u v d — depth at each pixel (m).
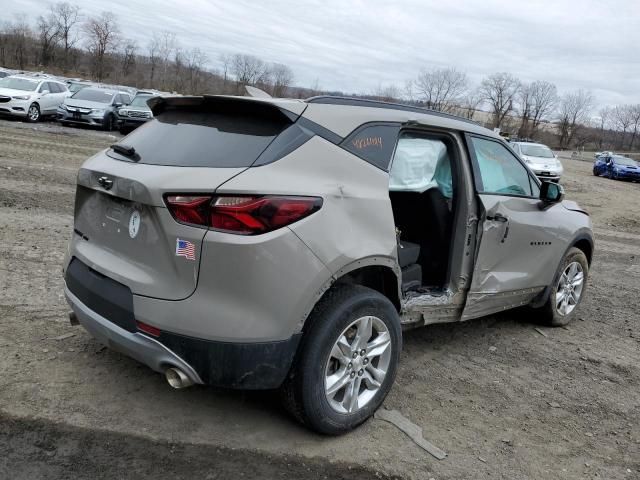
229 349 2.66
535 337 5.08
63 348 3.80
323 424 3.01
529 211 4.60
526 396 3.92
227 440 3.00
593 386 4.20
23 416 3.00
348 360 3.09
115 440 2.91
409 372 4.07
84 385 3.38
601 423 3.66
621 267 8.68
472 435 3.34
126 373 3.56
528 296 4.87
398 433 3.26
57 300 4.60
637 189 26.20
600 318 5.86
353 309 3.00
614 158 32.59
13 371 3.44
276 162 2.83
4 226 6.55
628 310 6.25
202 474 2.73
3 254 5.55
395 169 3.86
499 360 4.48
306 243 2.78
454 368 4.24
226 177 2.69
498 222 4.15
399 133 3.50
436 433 3.31
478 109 98.81
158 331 2.73
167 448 2.89
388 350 3.29
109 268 2.99
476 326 5.21
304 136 2.98
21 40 75.81
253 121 3.06
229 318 2.65
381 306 3.18
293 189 2.78
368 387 3.27
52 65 77.56
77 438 2.89
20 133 16.50
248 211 2.64
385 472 2.90
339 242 2.92
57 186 9.37
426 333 4.89
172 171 2.80
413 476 2.89
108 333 2.96
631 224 14.38
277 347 2.75
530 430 3.48
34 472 2.62
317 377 2.92
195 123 3.17
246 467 2.82
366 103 3.45
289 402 2.97
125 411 3.16
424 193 4.08
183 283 2.70
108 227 3.09
